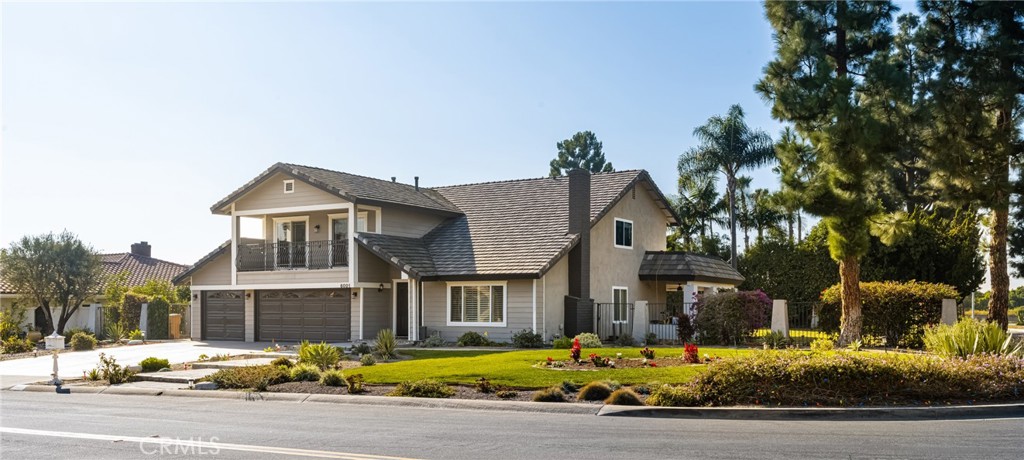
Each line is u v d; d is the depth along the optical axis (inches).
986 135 979.3
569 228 1222.9
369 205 1228.5
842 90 910.4
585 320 1209.4
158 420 515.8
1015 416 498.3
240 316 1355.8
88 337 1259.8
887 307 984.3
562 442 418.0
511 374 676.1
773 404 532.7
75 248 1581.0
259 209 1310.3
